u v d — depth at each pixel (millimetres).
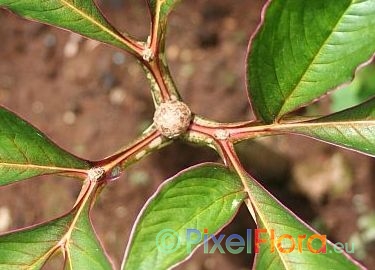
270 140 588
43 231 252
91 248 251
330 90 233
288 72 234
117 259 595
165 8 260
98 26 261
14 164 257
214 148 268
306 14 221
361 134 248
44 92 662
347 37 226
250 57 227
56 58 671
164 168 607
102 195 610
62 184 621
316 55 230
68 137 642
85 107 650
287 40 226
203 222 241
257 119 252
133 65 654
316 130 251
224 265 585
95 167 262
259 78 234
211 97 633
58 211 613
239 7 667
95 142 635
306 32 225
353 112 248
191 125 271
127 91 648
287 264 240
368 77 525
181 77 644
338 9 222
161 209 239
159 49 269
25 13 257
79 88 657
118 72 654
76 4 260
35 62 673
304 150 610
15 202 626
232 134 263
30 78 669
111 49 660
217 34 659
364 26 224
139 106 641
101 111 645
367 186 602
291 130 253
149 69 273
